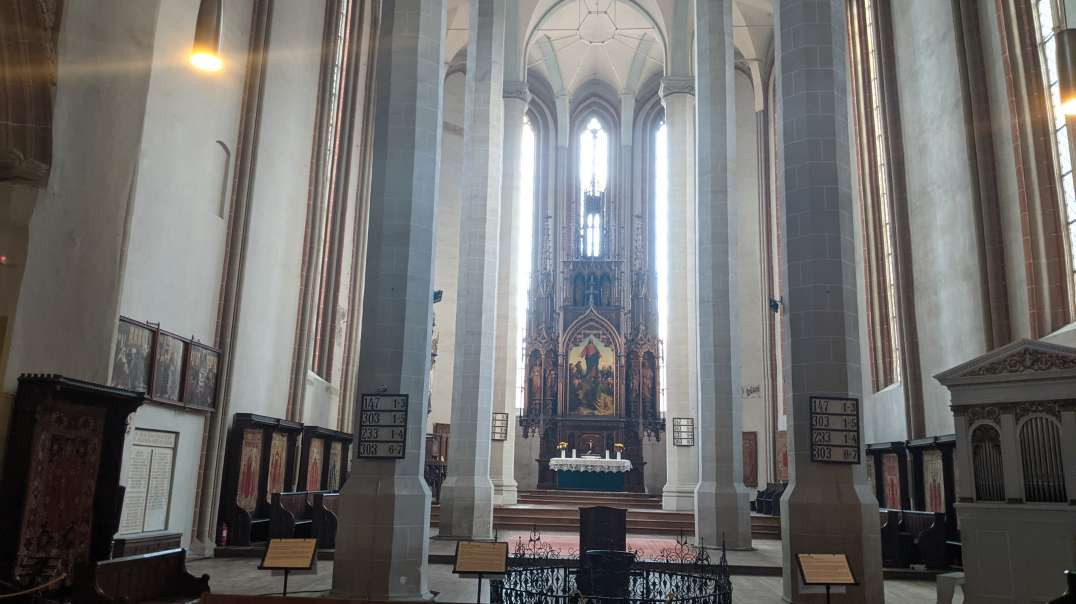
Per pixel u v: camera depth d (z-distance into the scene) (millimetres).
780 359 29484
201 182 14070
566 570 10320
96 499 9547
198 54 7398
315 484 19453
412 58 12672
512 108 27016
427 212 12344
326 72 20188
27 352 9078
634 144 35969
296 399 18688
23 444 8656
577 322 33562
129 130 10469
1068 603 6887
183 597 8305
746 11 30062
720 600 9352
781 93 12133
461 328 19859
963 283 16078
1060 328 13477
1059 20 13758
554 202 35562
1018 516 9453
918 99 18219
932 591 12633
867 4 21828
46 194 9359
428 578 12055
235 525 14805
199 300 14164
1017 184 14492
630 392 32938
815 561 8695
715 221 18969
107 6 10156
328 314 21828
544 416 32562
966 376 10031
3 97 9211
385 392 11555
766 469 29766
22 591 8062
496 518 22000
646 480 32125
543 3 28000
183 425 13750
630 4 29297
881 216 21391
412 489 11336
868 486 10992
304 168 19125
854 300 11445
